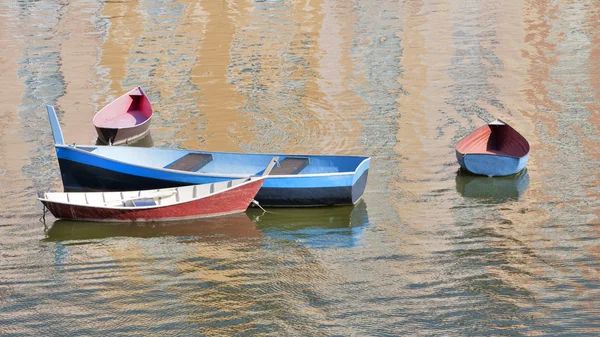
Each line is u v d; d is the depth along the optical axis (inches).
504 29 1877.5
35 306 809.5
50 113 1066.7
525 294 812.6
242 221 983.0
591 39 1772.9
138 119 1322.6
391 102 1406.3
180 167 1042.7
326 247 918.4
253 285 842.2
